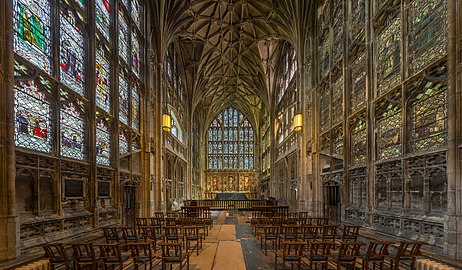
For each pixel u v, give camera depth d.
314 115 18.84
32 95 7.82
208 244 10.76
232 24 26.84
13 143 6.66
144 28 18.47
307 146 20.66
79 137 10.39
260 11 24.34
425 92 8.34
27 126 7.61
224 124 49.41
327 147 16.97
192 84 35.50
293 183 25.86
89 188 10.73
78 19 10.38
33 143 7.86
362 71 12.59
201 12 24.39
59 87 8.97
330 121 16.09
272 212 17.00
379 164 10.73
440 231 7.31
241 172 48.03
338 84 15.35
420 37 8.65
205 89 39.28
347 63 13.91
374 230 10.52
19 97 7.30
